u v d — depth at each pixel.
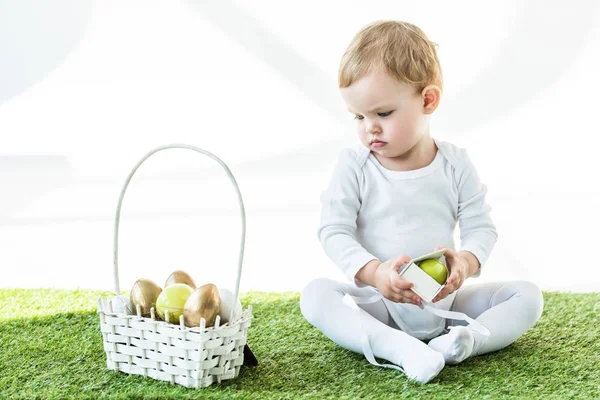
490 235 2.01
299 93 4.62
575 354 1.94
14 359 1.94
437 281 1.85
